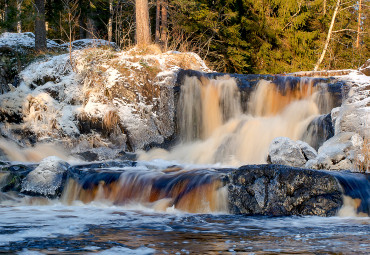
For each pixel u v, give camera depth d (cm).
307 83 1416
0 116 1437
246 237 574
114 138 1388
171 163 1165
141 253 477
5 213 795
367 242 541
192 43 2705
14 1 2056
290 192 788
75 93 1461
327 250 493
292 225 678
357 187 816
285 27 3105
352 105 1162
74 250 490
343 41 3569
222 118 1452
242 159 1280
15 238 557
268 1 3016
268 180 799
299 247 510
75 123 1410
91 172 969
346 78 1407
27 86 1530
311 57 3136
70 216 758
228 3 2797
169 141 1421
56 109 1445
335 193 793
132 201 887
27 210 838
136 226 660
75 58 1543
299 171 796
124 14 2955
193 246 514
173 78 1465
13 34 2202
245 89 1455
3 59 1889
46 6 2270
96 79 1463
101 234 589
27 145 1396
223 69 2819
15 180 971
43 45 2028
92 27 2677
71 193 944
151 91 1444
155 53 1680
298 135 1297
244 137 1330
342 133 1082
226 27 2733
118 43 2503
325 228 648
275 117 1402
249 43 2830
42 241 538
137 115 1410
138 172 930
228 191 813
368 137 1043
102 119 1384
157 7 2481
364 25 3850
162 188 875
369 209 797
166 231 618
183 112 1445
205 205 823
